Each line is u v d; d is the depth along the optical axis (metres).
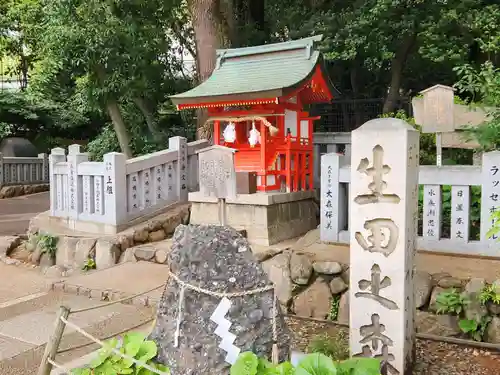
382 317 3.42
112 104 11.71
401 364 3.36
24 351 4.21
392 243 3.37
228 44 10.02
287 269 5.47
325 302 5.17
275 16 12.88
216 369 2.59
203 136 9.59
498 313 4.30
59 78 12.33
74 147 8.08
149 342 2.71
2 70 22.92
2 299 5.81
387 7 9.72
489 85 6.67
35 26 11.55
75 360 3.91
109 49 10.62
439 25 9.88
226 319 2.63
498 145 6.23
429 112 6.23
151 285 5.86
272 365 2.47
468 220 5.34
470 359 3.97
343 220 6.12
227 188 5.61
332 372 2.35
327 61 13.57
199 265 2.72
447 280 4.64
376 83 15.04
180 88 13.09
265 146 7.03
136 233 7.38
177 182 8.45
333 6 11.74
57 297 5.81
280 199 6.89
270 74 7.14
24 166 16.92
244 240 2.88
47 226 8.20
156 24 11.34
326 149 8.88
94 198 7.78
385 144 3.36
